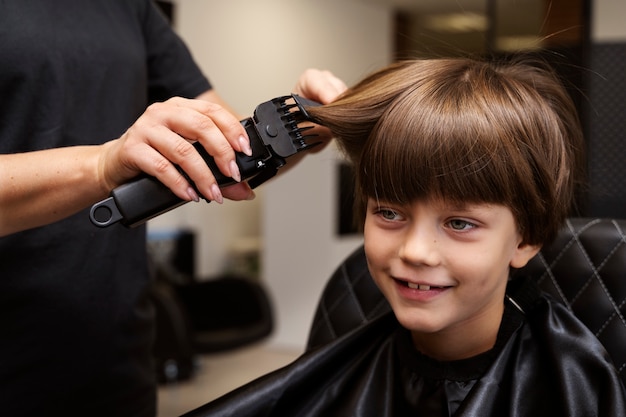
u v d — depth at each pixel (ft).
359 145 2.01
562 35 4.77
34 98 2.53
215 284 10.14
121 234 2.86
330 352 2.31
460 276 1.84
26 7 2.50
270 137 1.88
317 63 15.62
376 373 2.32
